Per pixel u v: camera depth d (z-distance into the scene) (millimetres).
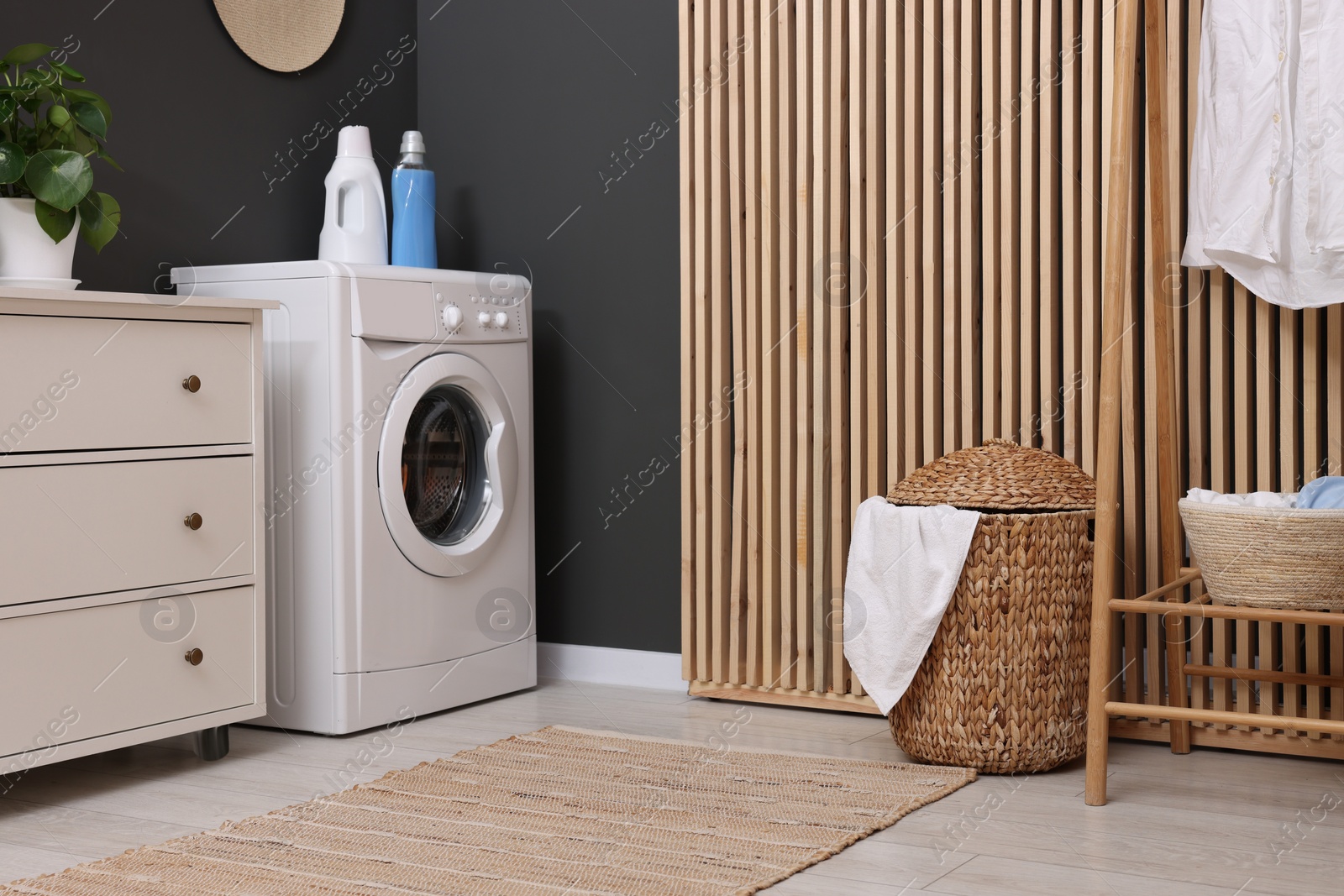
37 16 2777
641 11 3484
